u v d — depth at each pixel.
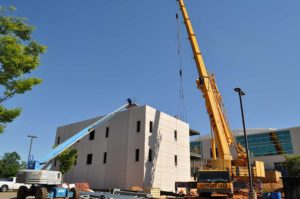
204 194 26.86
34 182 19.36
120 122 41.53
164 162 40.12
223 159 29.58
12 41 14.55
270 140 71.44
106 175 40.03
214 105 32.44
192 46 36.09
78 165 44.78
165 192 35.16
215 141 31.77
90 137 45.12
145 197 28.45
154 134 39.59
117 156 39.81
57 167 46.06
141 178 35.94
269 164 69.44
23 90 14.73
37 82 15.21
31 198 23.00
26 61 14.58
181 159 44.00
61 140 50.62
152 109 40.38
